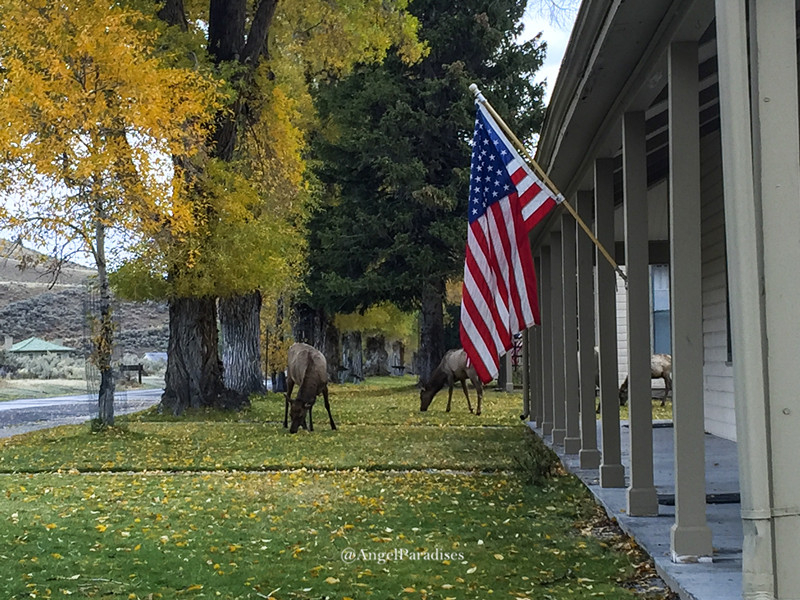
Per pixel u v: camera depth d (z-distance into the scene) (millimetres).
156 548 6738
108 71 14000
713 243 12242
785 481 3832
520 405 24172
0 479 10797
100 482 10477
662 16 5402
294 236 23031
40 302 80562
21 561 6293
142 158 14234
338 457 12461
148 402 29016
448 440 14836
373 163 30094
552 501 8703
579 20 5969
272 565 6180
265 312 31031
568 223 11367
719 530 6543
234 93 17078
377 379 51156
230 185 17750
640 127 6883
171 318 20922
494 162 7348
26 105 13594
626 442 13164
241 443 14453
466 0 31156
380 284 30078
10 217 14156
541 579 5691
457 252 30172
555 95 7641
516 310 7129
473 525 7535
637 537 6402
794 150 3896
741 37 3867
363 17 23094
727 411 12375
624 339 23656
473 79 30641
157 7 17031
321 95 31469
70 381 48031
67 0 13898
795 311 3871
